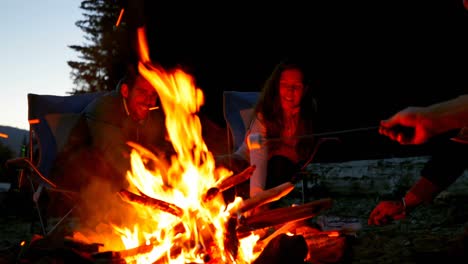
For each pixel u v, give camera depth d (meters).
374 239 3.99
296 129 3.63
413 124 1.54
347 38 9.48
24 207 6.23
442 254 2.09
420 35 8.84
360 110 9.38
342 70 9.50
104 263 2.56
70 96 4.01
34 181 3.86
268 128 3.55
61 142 3.62
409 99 9.02
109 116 3.79
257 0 10.39
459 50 8.48
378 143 7.87
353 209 5.56
